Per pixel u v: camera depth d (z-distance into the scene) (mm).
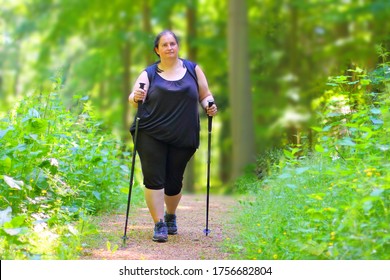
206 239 6766
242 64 18516
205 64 22719
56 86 8414
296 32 21094
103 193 8641
